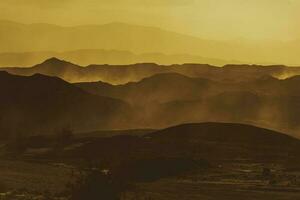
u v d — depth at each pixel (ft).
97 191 286.46
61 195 318.24
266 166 522.06
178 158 475.72
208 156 543.39
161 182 407.03
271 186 407.03
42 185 371.56
